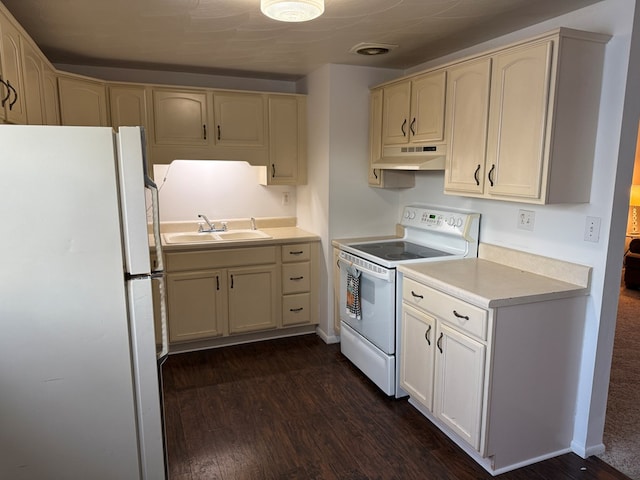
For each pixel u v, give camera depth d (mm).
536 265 2438
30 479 1400
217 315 3553
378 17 2328
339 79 3443
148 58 3238
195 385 3039
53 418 1383
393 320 2756
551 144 2025
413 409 2736
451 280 2307
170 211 3871
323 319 3811
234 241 3506
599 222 2133
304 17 1976
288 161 3877
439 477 2148
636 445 2377
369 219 3707
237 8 2189
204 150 3584
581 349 2256
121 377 1419
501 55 2254
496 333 2029
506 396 2113
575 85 2027
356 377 3148
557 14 2273
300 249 3727
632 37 1964
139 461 1486
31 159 1252
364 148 3613
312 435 2475
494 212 2744
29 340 1323
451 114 2639
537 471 2191
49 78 2717
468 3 2123
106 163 1309
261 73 3764
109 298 1367
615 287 2178
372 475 2160
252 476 2150
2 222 1256
